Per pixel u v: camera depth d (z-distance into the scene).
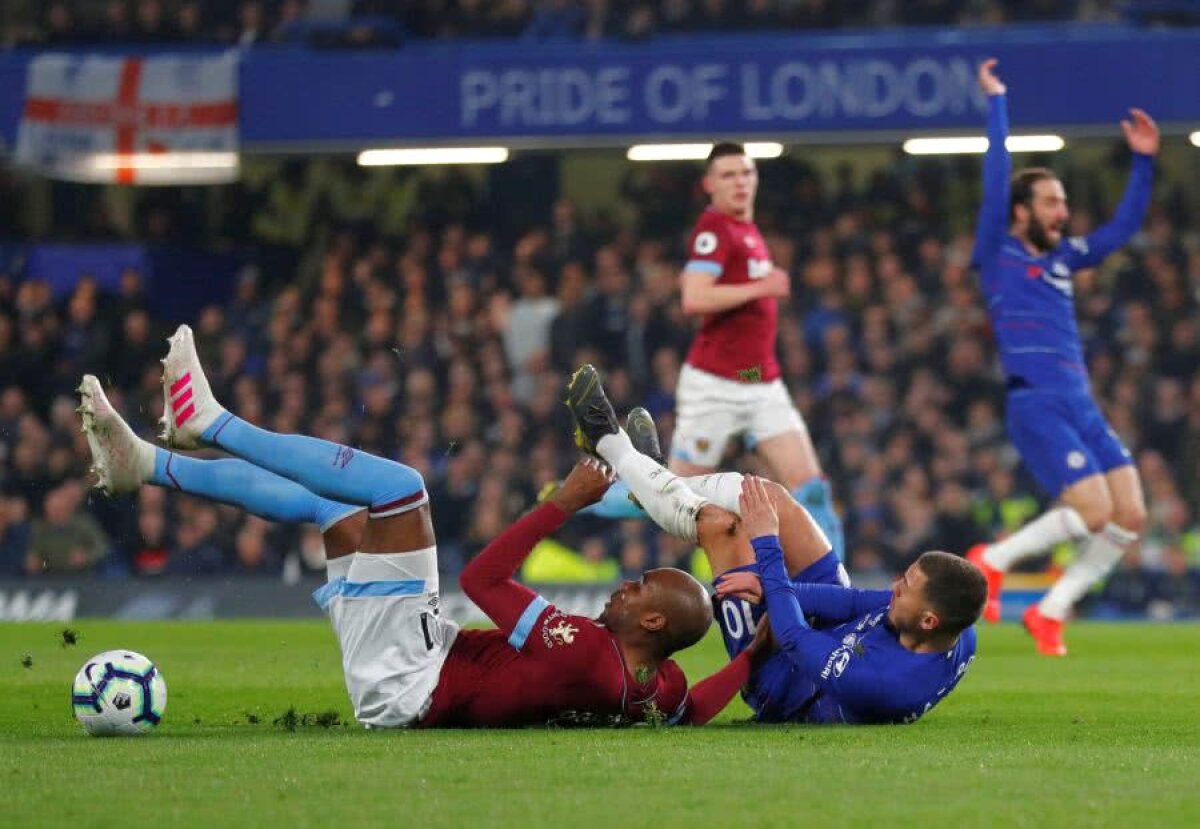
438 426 26.12
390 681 8.05
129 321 27.27
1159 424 24.97
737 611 8.69
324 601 8.41
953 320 26.86
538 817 5.68
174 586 21.98
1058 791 6.26
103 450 8.64
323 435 26.14
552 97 26.00
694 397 14.81
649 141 25.84
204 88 26.56
